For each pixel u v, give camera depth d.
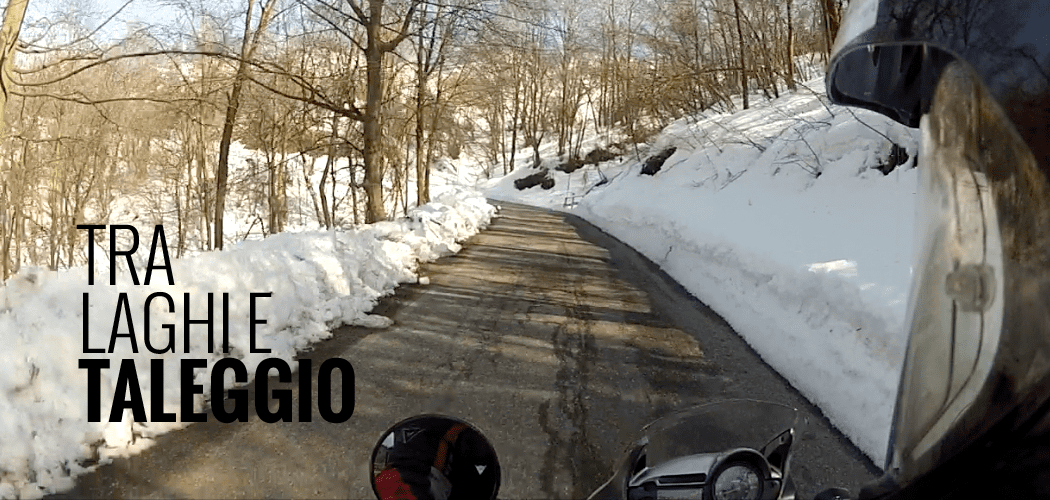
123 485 3.97
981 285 1.51
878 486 1.82
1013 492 1.39
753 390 5.95
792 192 18.45
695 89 40.66
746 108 36.25
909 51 1.72
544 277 12.40
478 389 5.82
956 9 1.56
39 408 4.38
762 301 9.30
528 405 5.45
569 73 61.78
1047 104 1.40
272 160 27.48
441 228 16.92
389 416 5.13
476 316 8.77
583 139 64.56
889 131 16.69
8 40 9.06
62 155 25.95
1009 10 1.50
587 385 6.02
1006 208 1.46
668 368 6.61
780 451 3.03
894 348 5.70
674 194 27.36
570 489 3.95
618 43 58.41
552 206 46.94
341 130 27.28
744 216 17.17
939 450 1.54
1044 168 1.38
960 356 1.54
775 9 38.12
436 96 27.78
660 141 38.72
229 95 21.45
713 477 2.76
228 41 19.98
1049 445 1.34
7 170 22.66
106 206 31.80
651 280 12.66
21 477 3.96
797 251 10.62
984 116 1.50
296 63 22.95
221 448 4.52
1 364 4.41
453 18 19.62
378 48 19.19
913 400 1.72
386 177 35.56
